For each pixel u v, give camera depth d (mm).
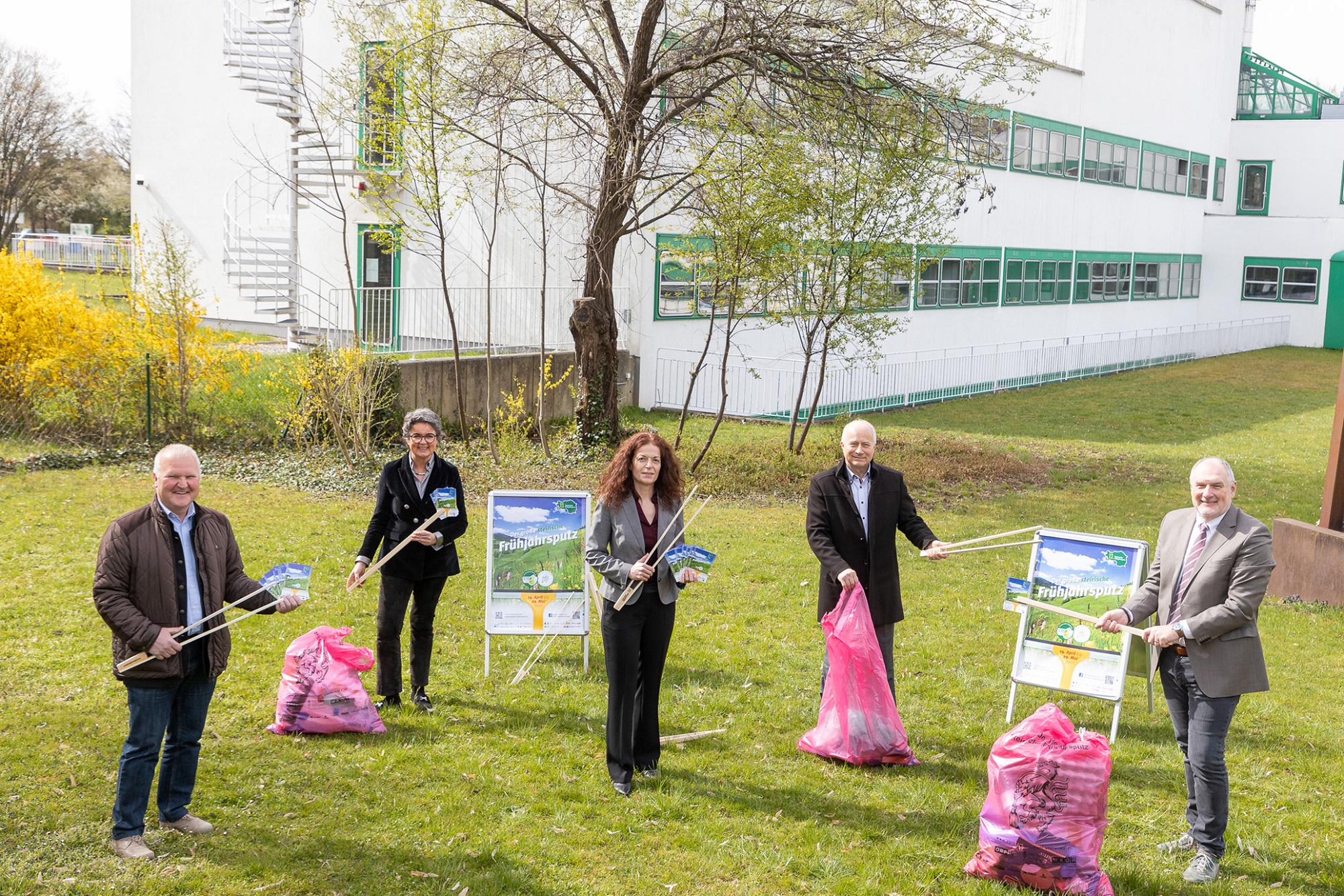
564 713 6711
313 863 4754
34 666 6883
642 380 20859
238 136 23609
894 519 6316
